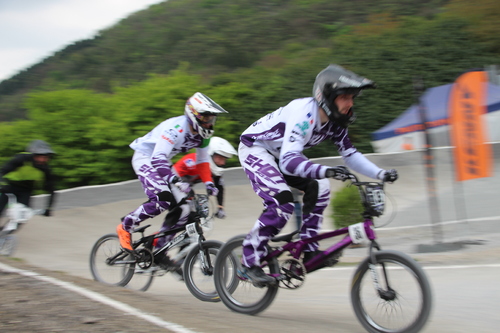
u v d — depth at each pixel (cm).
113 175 981
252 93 1193
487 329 304
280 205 333
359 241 311
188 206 452
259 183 341
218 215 468
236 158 1075
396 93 1223
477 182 909
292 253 337
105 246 500
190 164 495
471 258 516
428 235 679
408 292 287
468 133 624
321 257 329
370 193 308
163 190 453
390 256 295
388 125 1070
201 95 434
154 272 463
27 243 694
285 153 320
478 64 1259
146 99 993
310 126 324
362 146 1164
